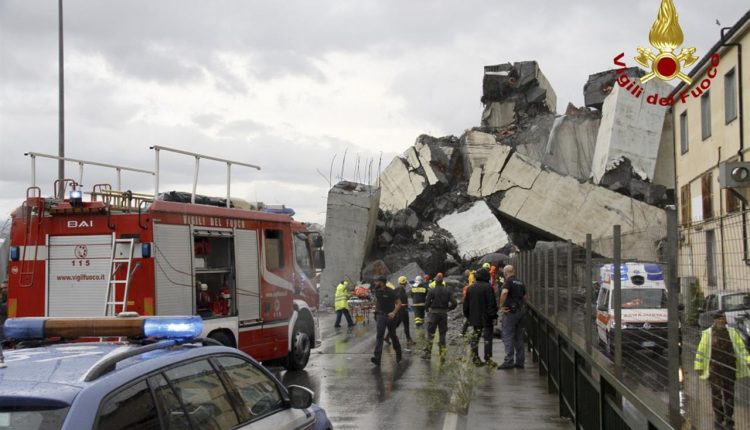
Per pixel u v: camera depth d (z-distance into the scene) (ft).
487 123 150.10
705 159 84.69
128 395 12.32
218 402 14.71
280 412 17.10
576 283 29.43
